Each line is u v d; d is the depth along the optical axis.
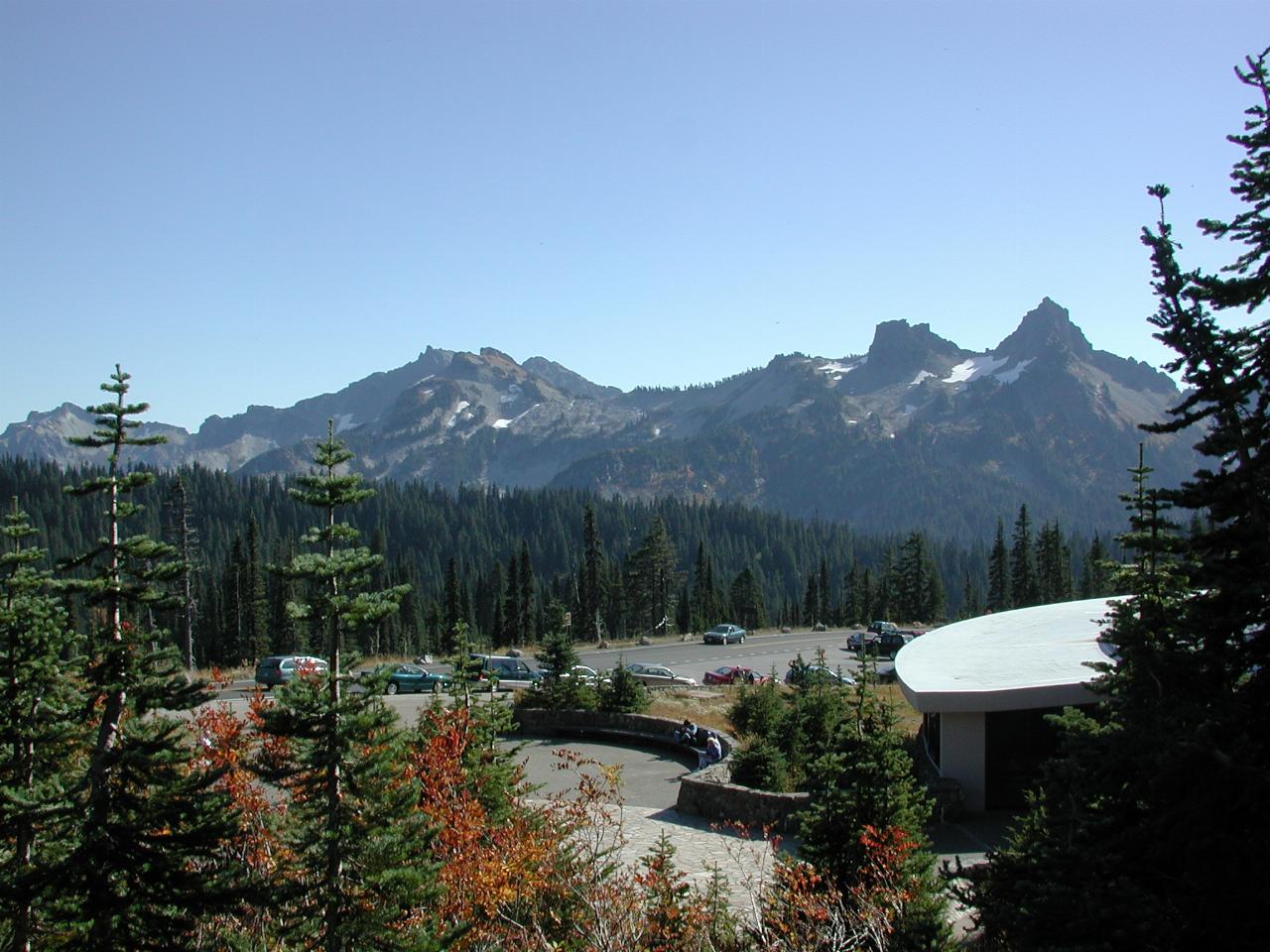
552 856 13.14
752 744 25.06
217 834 10.59
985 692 22.36
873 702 14.06
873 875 12.45
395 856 10.65
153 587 10.92
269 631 81.38
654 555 99.69
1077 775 9.19
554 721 33.66
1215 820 8.28
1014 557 101.50
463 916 12.05
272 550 147.25
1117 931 8.24
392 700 36.09
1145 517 12.16
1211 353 9.26
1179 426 9.71
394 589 10.96
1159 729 8.62
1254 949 8.09
